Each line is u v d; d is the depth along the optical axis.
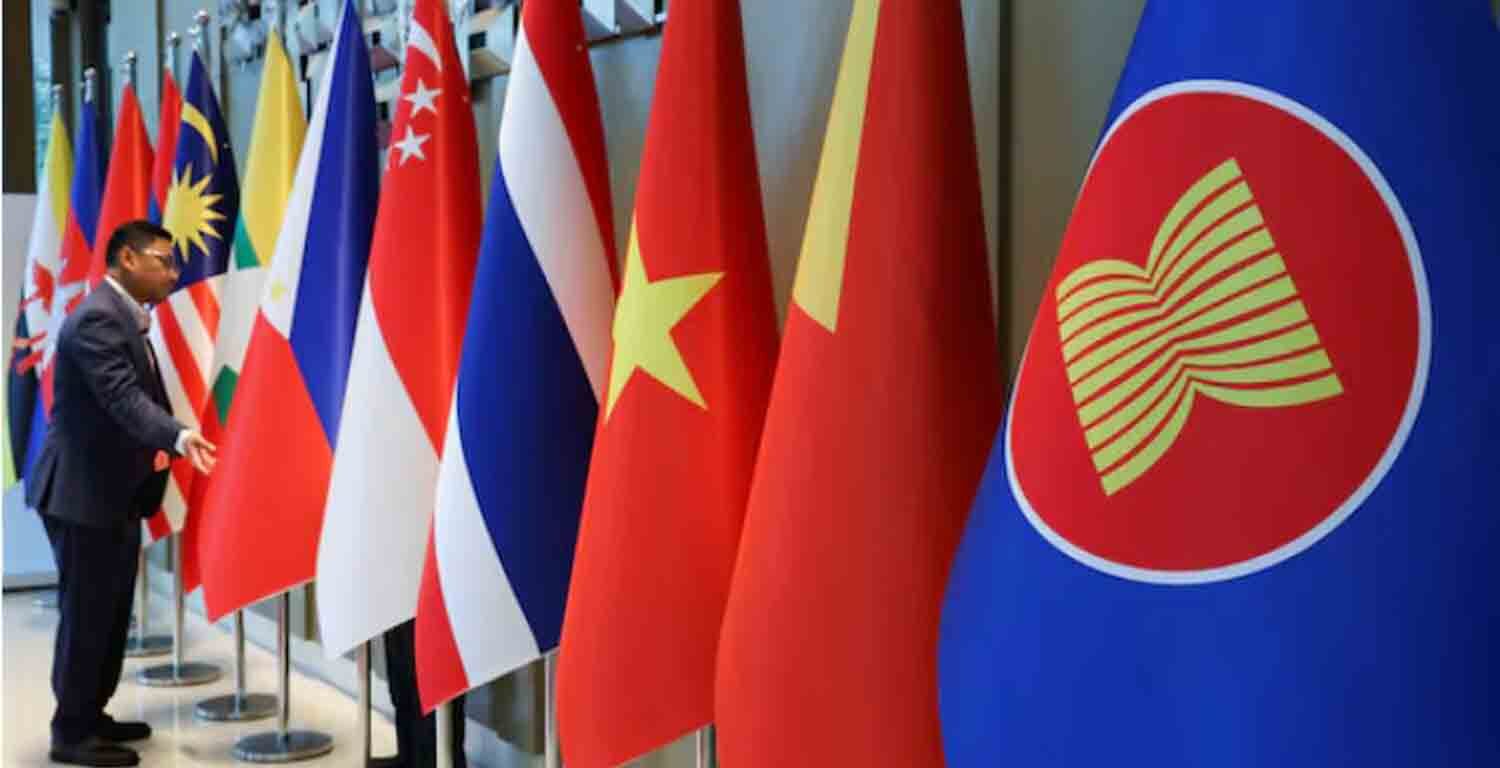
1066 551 1.22
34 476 3.40
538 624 2.10
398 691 3.13
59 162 5.04
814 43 2.24
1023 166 1.91
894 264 1.53
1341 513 1.10
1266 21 1.17
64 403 3.33
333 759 3.42
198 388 3.70
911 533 1.51
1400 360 1.09
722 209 1.85
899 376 1.52
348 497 2.51
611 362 1.90
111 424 3.33
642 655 1.82
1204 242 1.18
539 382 2.11
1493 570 1.06
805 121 2.26
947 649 1.32
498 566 2.09
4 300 5.34
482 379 2.12
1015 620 1.25
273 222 3.34
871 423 1.53
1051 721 1.21
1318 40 1.14
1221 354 1.16
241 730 3.70
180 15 4.80
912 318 1.52
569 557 2.12
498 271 2.13
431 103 2.58
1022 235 1.91
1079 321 1.25
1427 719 1.06
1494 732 1.05
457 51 2.68
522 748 3.06
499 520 2.10
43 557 5.91
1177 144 1.20
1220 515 1.14
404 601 2.49
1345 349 1.11
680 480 1.83
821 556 1.54
